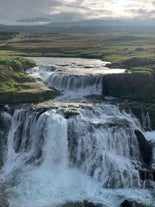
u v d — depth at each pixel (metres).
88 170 51.62
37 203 44.09
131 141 54.62
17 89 69.94
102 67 93.19
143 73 73.38
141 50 126.94
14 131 58.38
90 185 49.00
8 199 44.72
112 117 60.31
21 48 151.62
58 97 70.88
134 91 72.06
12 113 59.47
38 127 56.50
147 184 48.97
